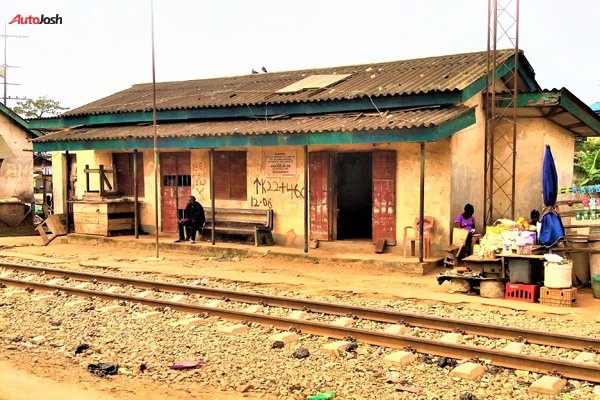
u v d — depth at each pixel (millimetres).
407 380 7289
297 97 17672
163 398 6738
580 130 18609
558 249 11875
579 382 7078
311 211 17188
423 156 13984
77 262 16656
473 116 14695
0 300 11977
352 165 19250
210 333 9461
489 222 15953
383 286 12672
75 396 6730
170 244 18297
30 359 8148
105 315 10680
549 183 11922
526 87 18828
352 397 6793
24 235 23266
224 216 18750
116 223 20266
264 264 15680
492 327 8914
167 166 20031
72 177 24281
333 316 10414
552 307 10625
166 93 23094
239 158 18438
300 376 7465
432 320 9445
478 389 6961
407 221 15672
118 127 21125
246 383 7215
